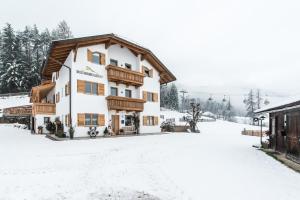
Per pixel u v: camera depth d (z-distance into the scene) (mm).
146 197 7879
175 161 13961
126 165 12734
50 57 28438
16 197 7730
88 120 28938
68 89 28844
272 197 7945
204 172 11258
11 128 41531
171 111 90062
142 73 35906
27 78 70312
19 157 14367
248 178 10281
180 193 8250
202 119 74312
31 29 92875
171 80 42719
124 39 32688
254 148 21109
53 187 8789
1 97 66125
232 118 125000
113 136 29641
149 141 24375
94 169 11727
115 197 7879
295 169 12273
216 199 7711
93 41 29281
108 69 31188
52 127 31891
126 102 33125
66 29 92750
